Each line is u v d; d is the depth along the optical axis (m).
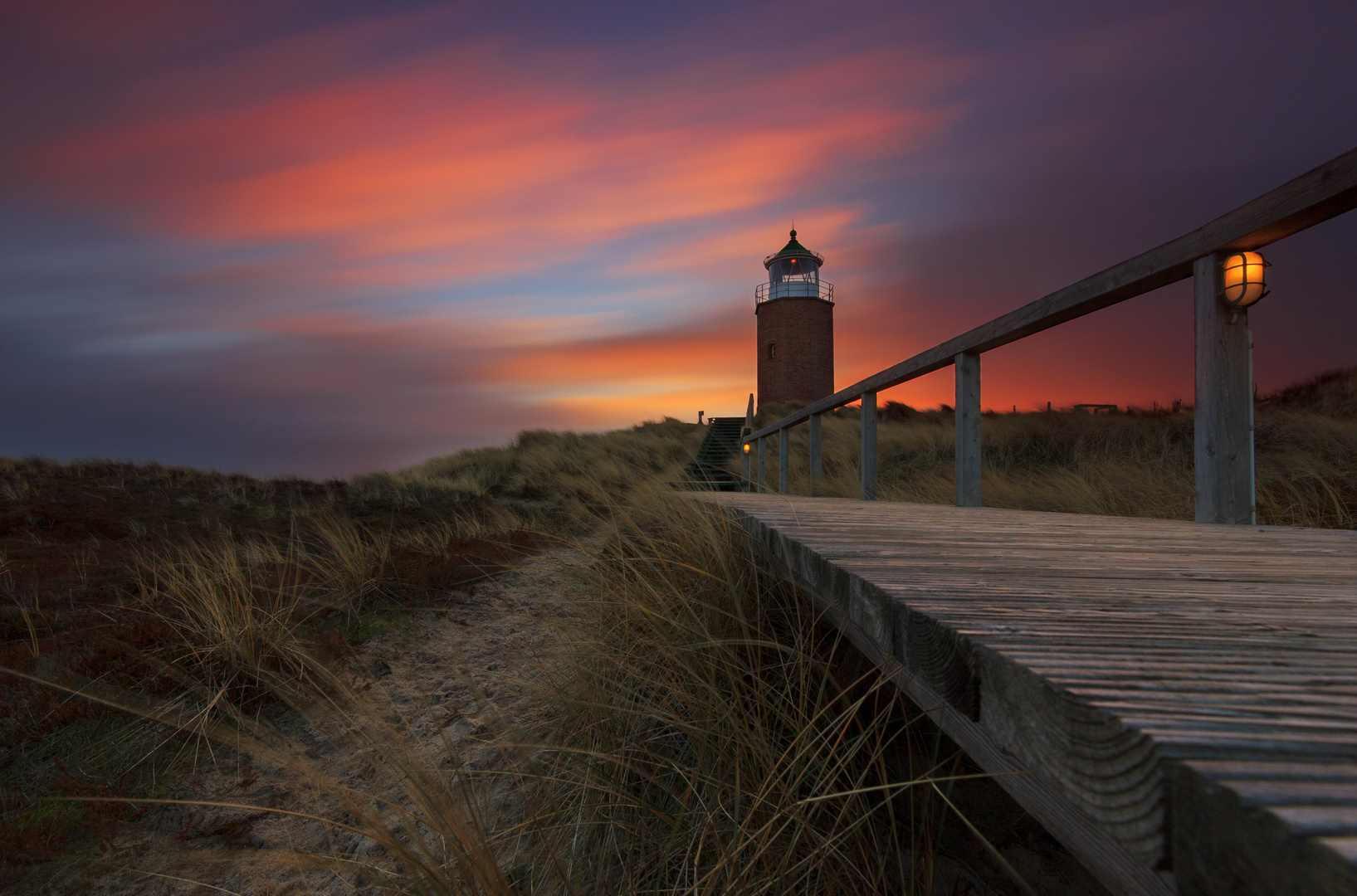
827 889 1.12
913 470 9.74
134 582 4.49
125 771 2.17
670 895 1.18
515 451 18.23
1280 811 0.29
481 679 2.62
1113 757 0.44
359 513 9.28
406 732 2.18
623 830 1.36
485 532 6.80
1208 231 1.96
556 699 1.71
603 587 2.44
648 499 3.54
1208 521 2.03
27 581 4.51
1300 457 5.64
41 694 2.57
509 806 1.57
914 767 1.49
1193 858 0.35
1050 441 10.05
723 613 1.84
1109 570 1.12
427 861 1.38
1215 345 1.98
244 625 2.99
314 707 2.50
